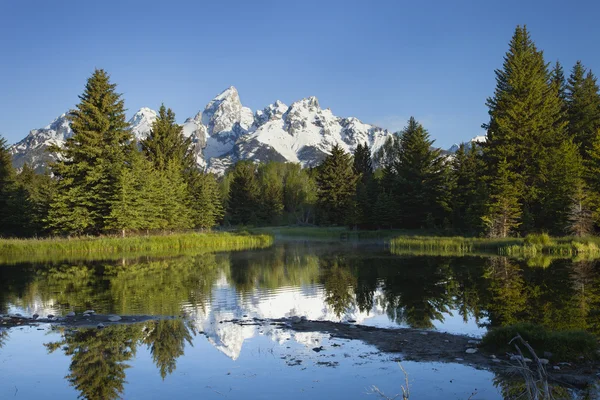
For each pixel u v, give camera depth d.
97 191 57.03
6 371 11.53
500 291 23.14
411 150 78.69
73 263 38.62
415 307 19.69
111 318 17.14
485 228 54.97
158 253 49.09
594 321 16.47
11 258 43.53
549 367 11.02
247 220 107.50
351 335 14.83
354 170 110.75
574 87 68.06
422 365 11.57
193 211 78.94
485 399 9.34
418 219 77.69
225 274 31.06
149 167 66.38
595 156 54.75
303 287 25.34
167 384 10.50
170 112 84.62
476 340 13.97
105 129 60.91
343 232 80.44
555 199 53.47
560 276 27.77
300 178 124.25
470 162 73.38
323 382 10.49
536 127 57.34
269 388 10.17
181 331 15.48
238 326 16.17
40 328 15.94
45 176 87.62
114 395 9.88
